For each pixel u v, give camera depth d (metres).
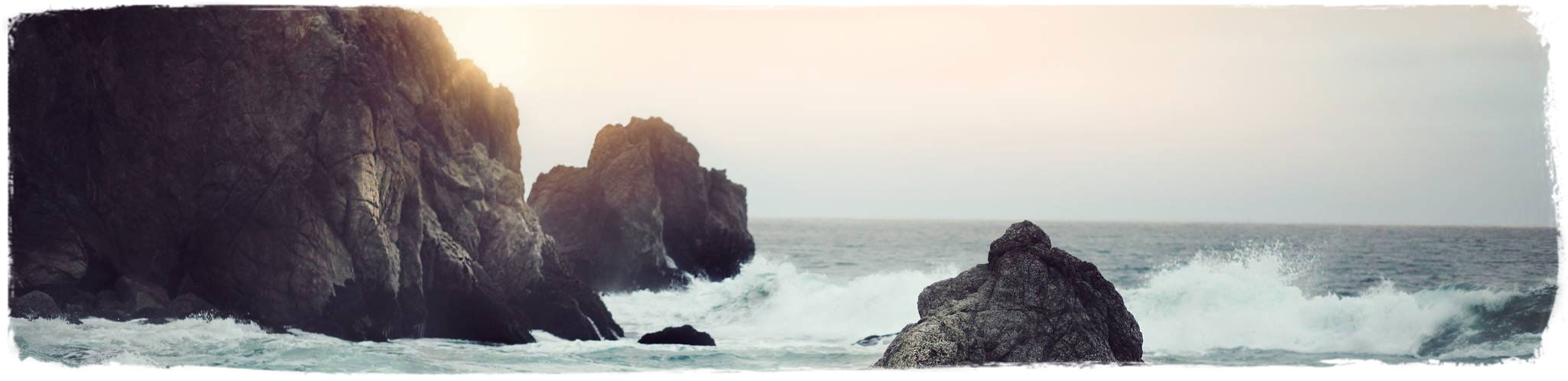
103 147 26.38
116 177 26.39
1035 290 18.66
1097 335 18.55
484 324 28.17
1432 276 35.91
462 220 29.47
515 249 30.12
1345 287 35.06
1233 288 30.55
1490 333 26.77
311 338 25.12
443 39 31.00
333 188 26.50
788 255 68.38
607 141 48.88
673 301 41.34
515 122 33.53
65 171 25.73
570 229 47.03
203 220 26.61
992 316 18.52
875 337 29.12
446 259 28.34
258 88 26.89
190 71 26.97
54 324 23.78
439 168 29.34
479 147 31.03
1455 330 27.20
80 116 26.06
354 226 26.39
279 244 26.20
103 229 26.08
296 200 26.45
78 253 25.20
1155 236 64.06
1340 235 39.72
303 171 26.59
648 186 47.84
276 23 27.16
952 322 18.50
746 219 53.91
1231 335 28.72
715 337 31.09
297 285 25.98
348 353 23.64
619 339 31.08
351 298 26.20
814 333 32.38
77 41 26.08
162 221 26.55
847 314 35.22
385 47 28.47
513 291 29.84
